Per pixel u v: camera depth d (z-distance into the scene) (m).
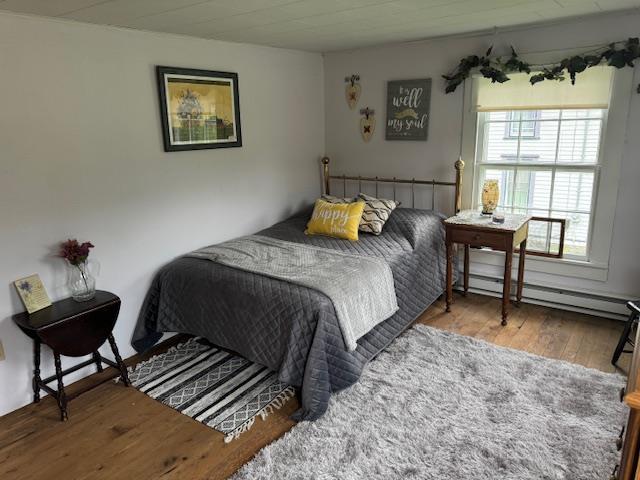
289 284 2.71
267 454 2.16
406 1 2.44
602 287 3.44
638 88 3.01
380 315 2.89
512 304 3.77
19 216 2.50
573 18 3.08
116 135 2.89
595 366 2.83
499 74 3.37
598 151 3.30
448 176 3.95
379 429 2.30
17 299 2.54
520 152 3.63
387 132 4.17
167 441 2.32
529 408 2.42
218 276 2.90
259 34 3.23
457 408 2.44
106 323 2.70
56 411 2.60
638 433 1.10
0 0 2.11
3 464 2.21
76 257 2.60
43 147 2.55
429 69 3.83
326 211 3.71
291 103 4.16
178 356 3.15
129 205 3.01
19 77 2.42
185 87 3.23
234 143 3.66
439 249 3.69
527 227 3.52
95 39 2.72
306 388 2.40
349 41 3.69
